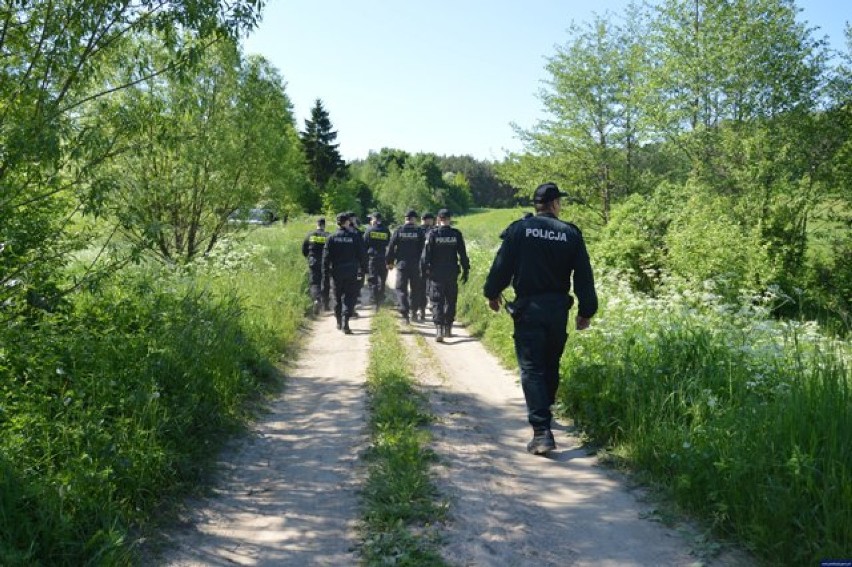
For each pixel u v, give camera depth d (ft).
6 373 13.71
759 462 11.53
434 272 33.06
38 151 14.46
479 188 438.81
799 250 52.85
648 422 15.37
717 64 57.47
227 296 27.40
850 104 56.44
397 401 18.92
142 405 14.65
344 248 34.91
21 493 10.37
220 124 41.75
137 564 10.49
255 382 21.68
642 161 75.77
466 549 11.03
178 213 41.04
